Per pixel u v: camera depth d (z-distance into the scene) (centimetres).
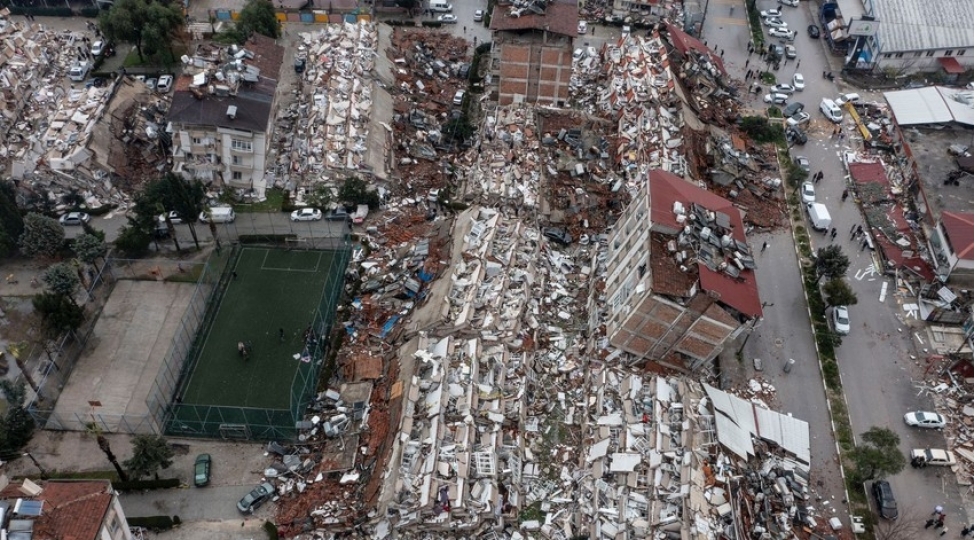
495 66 11794
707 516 6366
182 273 8975
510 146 10606
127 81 11038
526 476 7019
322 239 9400
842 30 13725
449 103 11975
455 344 7669
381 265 9088
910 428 7794
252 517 6712
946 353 8550
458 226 9062
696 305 7119
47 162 9462
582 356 8106
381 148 10506
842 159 11425
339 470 6975
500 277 8394
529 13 10800
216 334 8319
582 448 7219
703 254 7356
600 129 11188
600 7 14775
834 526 6894
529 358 7900
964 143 11075
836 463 7462
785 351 8494
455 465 6644
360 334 8294
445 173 10606
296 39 13425
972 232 9025
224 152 9669
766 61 13675
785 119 12150
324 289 8775
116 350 8075
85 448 7150
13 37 11675
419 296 8512
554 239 9525
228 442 7281
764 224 10150
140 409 7531
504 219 9162
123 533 5716
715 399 7394
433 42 13300
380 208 9931
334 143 10256
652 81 11394
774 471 7094
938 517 7000
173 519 6588
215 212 9562
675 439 6975
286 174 10244
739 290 7269
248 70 9825
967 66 13512
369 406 7488
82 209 9625
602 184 10306
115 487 6819
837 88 13112
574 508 6762
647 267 7394
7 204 8675
